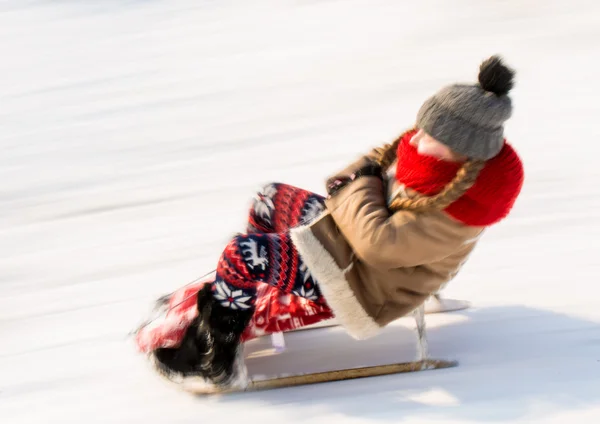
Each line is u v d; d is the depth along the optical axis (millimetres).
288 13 13539
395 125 9742
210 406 5773
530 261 7176
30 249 8047
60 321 6930
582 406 5480
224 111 10570
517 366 5930
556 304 6582
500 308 6590
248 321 5551
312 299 5418
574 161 8695
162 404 5836
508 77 4504
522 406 5531
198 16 13805
